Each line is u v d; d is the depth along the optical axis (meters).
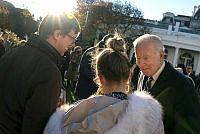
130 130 1.12
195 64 36.88
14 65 1.42
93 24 31.25
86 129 1.11
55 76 1.40
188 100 1.64
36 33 1.63
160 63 1.90
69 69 5.66
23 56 1.44
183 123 1.57
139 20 32.41
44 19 1.58
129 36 32.25
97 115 1.13
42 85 1.35
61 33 1.55
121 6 32.34
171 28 36.38
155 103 1.22
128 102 1.18
